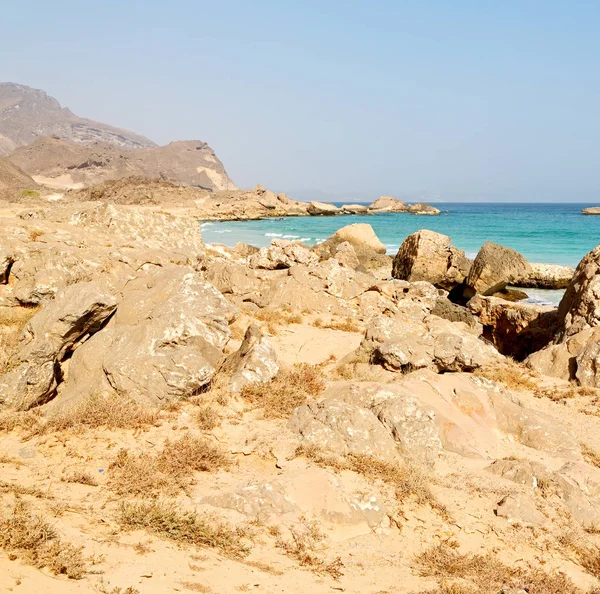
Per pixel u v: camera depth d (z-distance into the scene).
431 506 8.54
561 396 15.16
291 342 18.86
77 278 16.14
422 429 10.25
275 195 131.75
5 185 155.00
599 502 9.37
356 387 11.74
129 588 5.11
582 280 20.33
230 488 7.98
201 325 12.43
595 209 136.62
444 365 15.09
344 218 114.75
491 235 70.62
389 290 25.11
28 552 5.42
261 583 5.87
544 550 8.02
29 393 10.44
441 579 6.79
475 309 26.00
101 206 29.05
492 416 12.09
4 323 14.30
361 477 8.78
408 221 104.38
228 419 10.46
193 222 31.59
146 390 10.59
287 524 7.37
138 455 8.67
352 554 7.10
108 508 7.00
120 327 12.11
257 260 27.39
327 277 24.77
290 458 9.06
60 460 8.34
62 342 11.77
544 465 10.02
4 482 7.25
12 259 16.25
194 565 5.96
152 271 15.86
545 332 22.06
